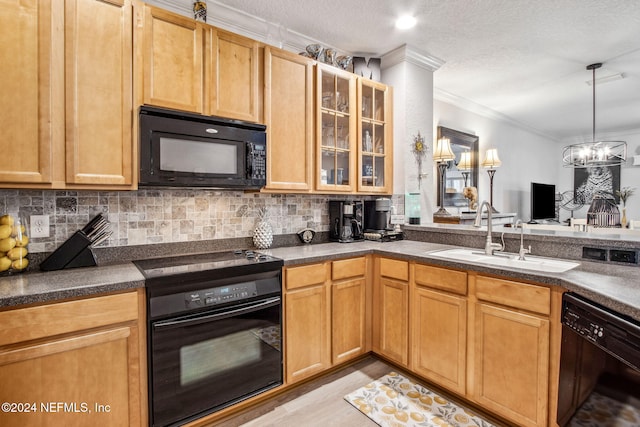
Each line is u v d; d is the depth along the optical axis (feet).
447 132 13.48
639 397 3.54
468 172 14.60
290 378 6.70
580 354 4.44
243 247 7.95
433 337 6.80
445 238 8.73
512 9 7.62
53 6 4.88
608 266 5.78
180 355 5.26
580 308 4.45
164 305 5.08
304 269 6.86
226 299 5.69
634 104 15.15
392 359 7.69
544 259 6.50
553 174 23.02
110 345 4.71
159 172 5.61
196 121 5.98
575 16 7.88
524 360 5.36
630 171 21.27
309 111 7.91
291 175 7.63
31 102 4.75
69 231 5.90
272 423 5.94
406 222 9.76
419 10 7.70
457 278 6.34
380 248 8.11
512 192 18.45
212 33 6.39
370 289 8.14
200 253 7.22
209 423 5.86
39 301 4.17
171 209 6.94
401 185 9.83
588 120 18.33
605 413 4.00
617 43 9.27
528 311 5.33
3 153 4.59
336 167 8.68
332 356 7.41
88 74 5.16
